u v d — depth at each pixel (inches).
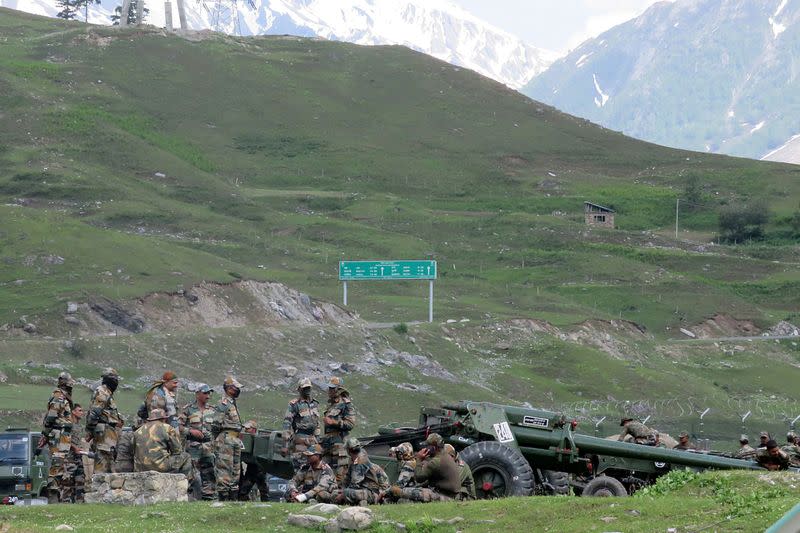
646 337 7022.6
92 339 4052.7
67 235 5521.7
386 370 4653.1
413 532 883.4
